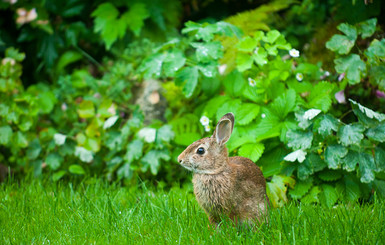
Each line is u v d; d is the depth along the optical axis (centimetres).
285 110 752
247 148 733
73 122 955
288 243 507
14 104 896
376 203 630
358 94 813
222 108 796
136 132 862
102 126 879
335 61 752
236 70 841
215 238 529
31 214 654
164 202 670
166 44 831
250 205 575
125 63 1081
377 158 684
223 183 566
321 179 723
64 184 857
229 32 819
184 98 892
